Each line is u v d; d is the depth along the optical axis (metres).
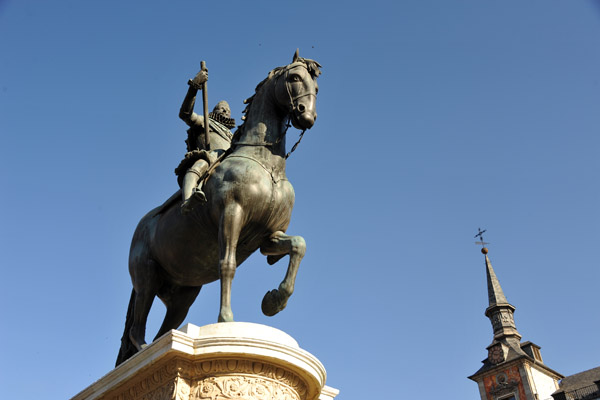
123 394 3.54
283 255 4.16
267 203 3.89
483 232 38.94
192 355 3.26
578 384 30.02
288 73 4.12
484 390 31.19
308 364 3.46
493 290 35.12
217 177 3.93
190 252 4.10
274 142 4.11
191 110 4.38
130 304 4.54
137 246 4.44
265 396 3.28
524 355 30.34
